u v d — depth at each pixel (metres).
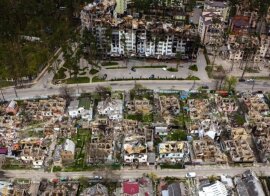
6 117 157.00
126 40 196.00
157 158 137.38
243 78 188.38
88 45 192.38
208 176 130.38
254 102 164.50
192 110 161.25
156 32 193.00
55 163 135.25
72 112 158.38
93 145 137.75
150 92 175.75
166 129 149.50
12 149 139.62
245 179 126.12
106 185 127.62
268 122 153.88
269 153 138.12
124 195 119.88
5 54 195.88
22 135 149.25
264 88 181.00
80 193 124.12
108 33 190.25
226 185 125.75
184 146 139.50
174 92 175.75
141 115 161.38
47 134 149.25
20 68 186.12
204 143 140.62
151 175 129.75
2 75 184.00
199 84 182.75
